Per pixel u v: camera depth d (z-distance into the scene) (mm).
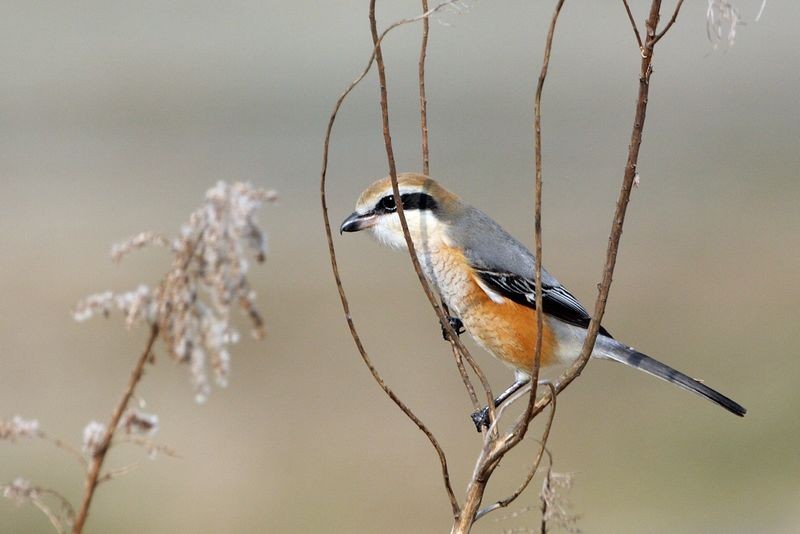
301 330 15523
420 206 6367
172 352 3010
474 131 27578
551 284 6344
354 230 6449
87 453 3088
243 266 2975
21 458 11641
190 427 12789
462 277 6297
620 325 16297
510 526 11203
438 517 11617
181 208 20281
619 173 24250
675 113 30438
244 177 22625
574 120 29422
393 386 14031
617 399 14195
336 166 23750
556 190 22656
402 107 29641
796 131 28203
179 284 3021
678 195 22766
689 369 14836
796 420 13219
